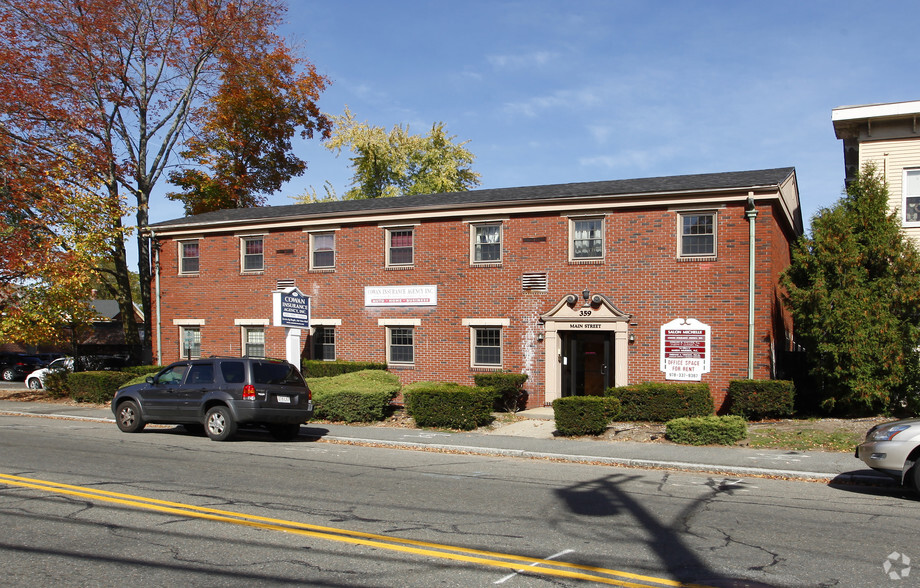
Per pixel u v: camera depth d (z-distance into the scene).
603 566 6.05
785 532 7.29
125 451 12.75
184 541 6.77
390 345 22.58
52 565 6.03
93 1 26.92
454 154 46.31
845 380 15.82
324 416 17.73
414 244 22.19
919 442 9.04
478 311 21.20
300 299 20.92
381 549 6.52
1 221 23.69
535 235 20.56
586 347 20.31
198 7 29.30
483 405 16.61
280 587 5.49
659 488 9.84
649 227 19.20
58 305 23.34
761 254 17.98
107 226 24.72
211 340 25.30
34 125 26.70
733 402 16.61
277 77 35.62
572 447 13.44
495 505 8.52
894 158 19.61
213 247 25.39
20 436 14.93
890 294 15.91
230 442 14.35
